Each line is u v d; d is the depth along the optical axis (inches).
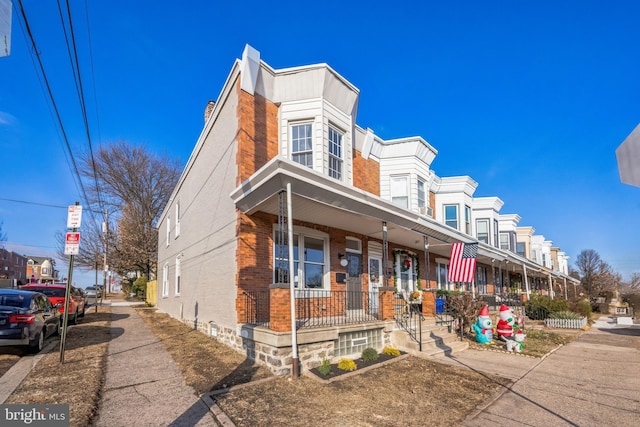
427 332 393.4
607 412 210.7
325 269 427.2
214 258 421.7
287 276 372.8
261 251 359.3
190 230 552.1
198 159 527.5
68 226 302.7
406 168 556.4
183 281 582.6
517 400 229.9
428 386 253.6
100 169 1325.0
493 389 251.1
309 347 286.5
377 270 518.0
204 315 448.8
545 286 1424.7
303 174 289.9
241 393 226.7
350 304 450.6
